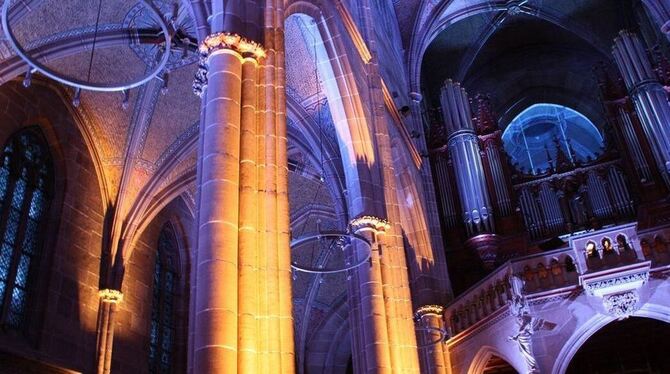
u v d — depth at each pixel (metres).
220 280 8.94
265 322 9.22
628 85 26.12
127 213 21.78
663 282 15.66
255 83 10.95
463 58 32.91
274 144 10.59
